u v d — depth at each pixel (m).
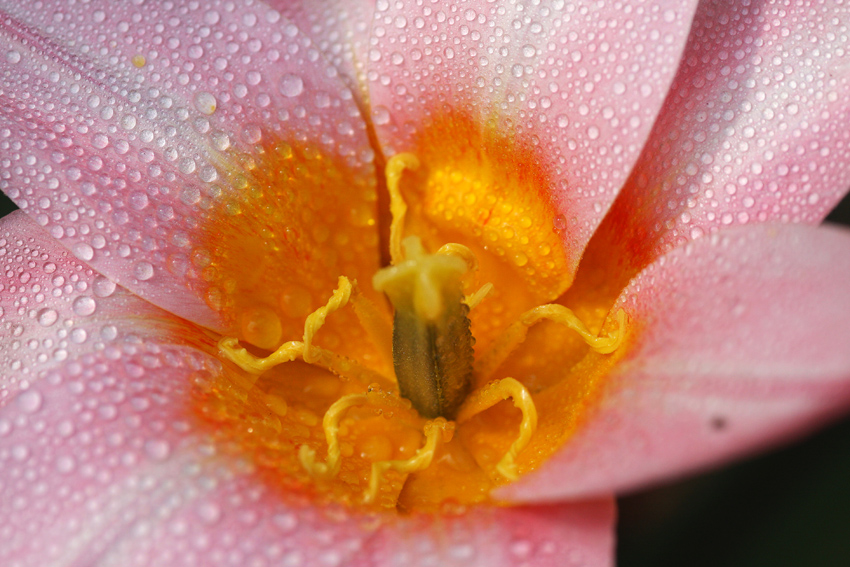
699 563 0.21
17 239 0.20
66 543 0.18
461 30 0.21
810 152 0.20
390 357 0.21
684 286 0.19
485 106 0.21
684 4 0.20
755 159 0.20
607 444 0.18
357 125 0.21
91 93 0.20
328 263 0.21
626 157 0.20
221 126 0.21
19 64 0.20
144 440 0.19
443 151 0.21
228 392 0.20
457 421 0.21
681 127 0.20
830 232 0.19
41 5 0.21
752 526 0.21
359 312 0.21
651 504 0.21
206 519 0.18
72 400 0.19
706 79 0.20
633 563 0.21
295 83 0.21
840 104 0.20
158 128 0.20
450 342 0.20
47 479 0.19
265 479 0.19
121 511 0.18
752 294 0.18
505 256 0.21
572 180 0.20
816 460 0.21
